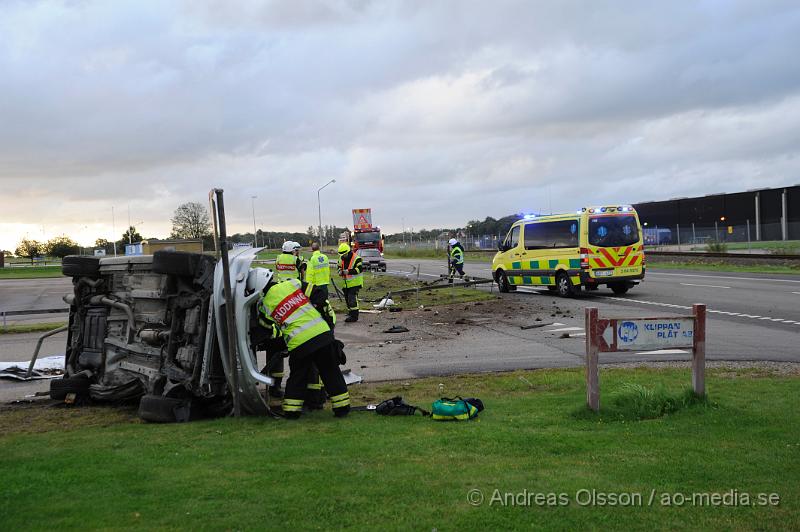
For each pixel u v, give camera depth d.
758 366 9.70
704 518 3.94
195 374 7.28
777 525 3.85
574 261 20.17
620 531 3.77
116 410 8.08
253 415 7.32
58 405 8.46
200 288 7.58
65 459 5.25
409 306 19.52
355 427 6.43
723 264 31.77
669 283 23.91
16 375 10.55
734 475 4.67
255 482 4.58
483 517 3.94
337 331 15.09
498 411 7.05
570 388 8.39
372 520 3.90
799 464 4.89
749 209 44.03
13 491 4.41
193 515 3.97
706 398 6.90
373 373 10.15
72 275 8.75
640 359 10.80
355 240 50.50
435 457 5.20
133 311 8.26
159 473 4.82
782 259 30.80
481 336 13.73
